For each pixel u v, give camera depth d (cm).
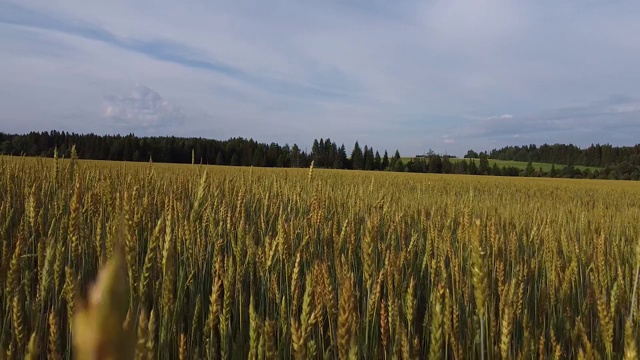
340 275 258
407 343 204
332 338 242
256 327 197
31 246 362
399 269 331
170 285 218
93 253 369
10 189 533
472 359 257
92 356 24
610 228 714
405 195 1196
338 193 876
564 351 319
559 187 3008
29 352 90
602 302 262
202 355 264
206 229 413
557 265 372
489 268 353
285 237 311
